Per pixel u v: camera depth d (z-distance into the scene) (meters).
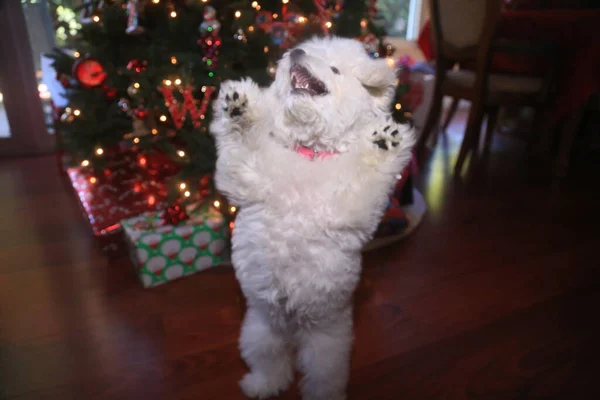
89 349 1.00
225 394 0.90
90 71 1.41
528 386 0.95
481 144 2.66
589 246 1.52
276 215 0.69
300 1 1.43
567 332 1.11
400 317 1.14
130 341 1.03
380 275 1.32
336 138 0.69
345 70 0.69
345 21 1.41
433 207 1.78
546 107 2.01
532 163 2.33
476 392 0.93
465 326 1.12
